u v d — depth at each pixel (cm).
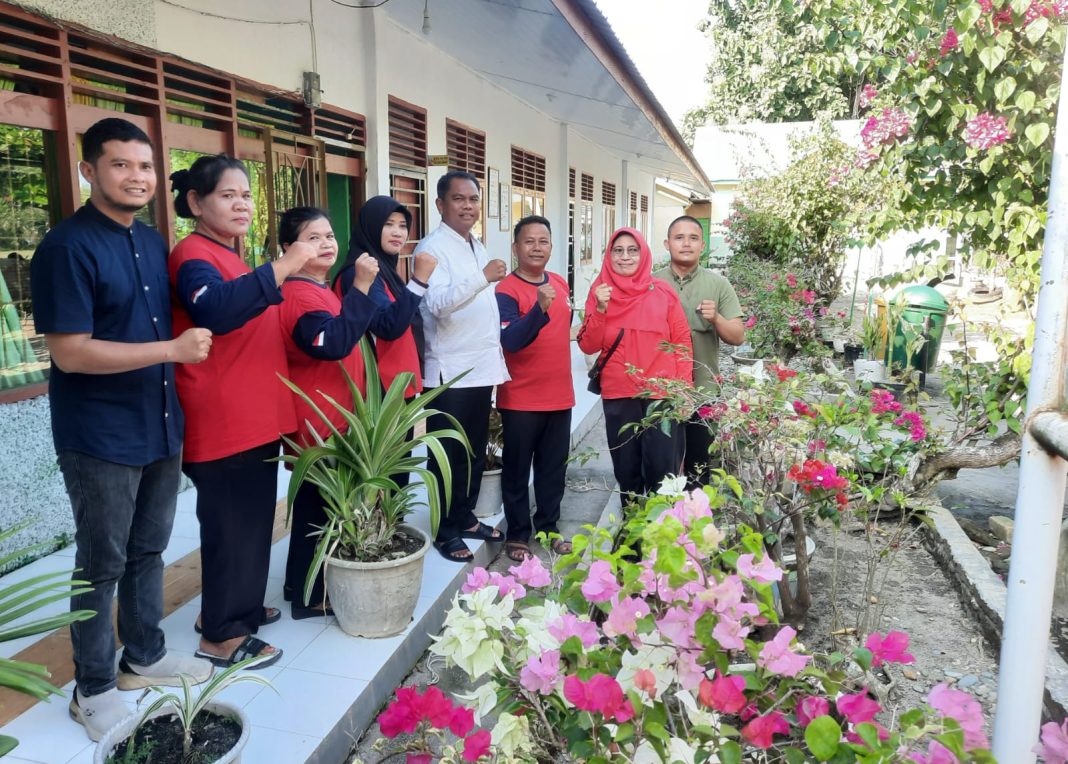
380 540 308
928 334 714
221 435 267
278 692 267
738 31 2297
